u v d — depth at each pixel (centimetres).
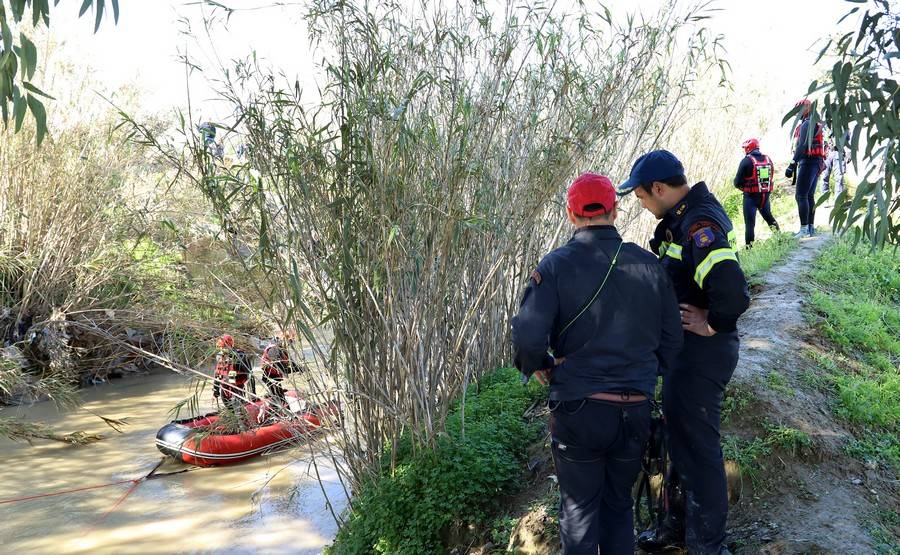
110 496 741
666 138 768
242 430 583
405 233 459
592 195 289
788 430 403
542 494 436
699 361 303
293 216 458
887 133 249
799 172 982
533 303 284
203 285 616
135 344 1148
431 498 449
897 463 407
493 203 521
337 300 457
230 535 644
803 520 350
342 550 480
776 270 793
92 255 1106
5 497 746
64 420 1001
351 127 447
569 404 280
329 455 530
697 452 306
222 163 455
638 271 284
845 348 574
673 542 340
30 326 1154
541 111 562
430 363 493
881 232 250
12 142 1145
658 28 575
